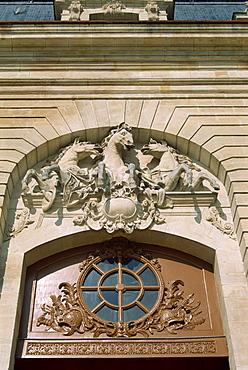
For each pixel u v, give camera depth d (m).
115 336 9.38
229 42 13.45
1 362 8.46
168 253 10.65
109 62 13.35
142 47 13.44
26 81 12.83
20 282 9.61
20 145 11.52
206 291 10.09
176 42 13.41
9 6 19.72
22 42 13.27
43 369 9.04
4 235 10.21
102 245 10.67
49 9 19.30
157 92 12.82
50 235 10.29
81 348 9.12
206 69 13.34
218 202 10.96
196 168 11.77
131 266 10.44
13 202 10.84
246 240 9.86
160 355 9.08
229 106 12.54
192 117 12.29
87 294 10.03
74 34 13.29
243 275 9.75
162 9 17.28
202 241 10.27
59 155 11.80
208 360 9.10
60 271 10.33
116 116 12.34
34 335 9.35
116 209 10.48
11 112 12.23
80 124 12.12
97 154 11.79
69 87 12.84
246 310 9.24
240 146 11.64
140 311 9.80
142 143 12.45
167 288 10.13
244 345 8.79
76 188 10.82
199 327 9.59
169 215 10.70
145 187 11.13
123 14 16.92
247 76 13.17
